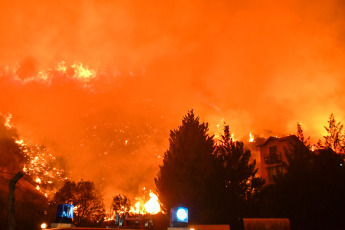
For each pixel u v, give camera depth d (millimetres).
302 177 24156
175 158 24250
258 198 24391
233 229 22375
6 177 37719
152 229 26078
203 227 19938
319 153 24766
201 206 22531
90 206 41688
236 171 23672
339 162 24250
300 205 23547
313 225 22688
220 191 22719
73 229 15656
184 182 22797
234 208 22953
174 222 13594
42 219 36375
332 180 23109
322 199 22844
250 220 20250
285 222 20000
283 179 25234
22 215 34188
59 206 16953
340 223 22125
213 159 24344
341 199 22484
